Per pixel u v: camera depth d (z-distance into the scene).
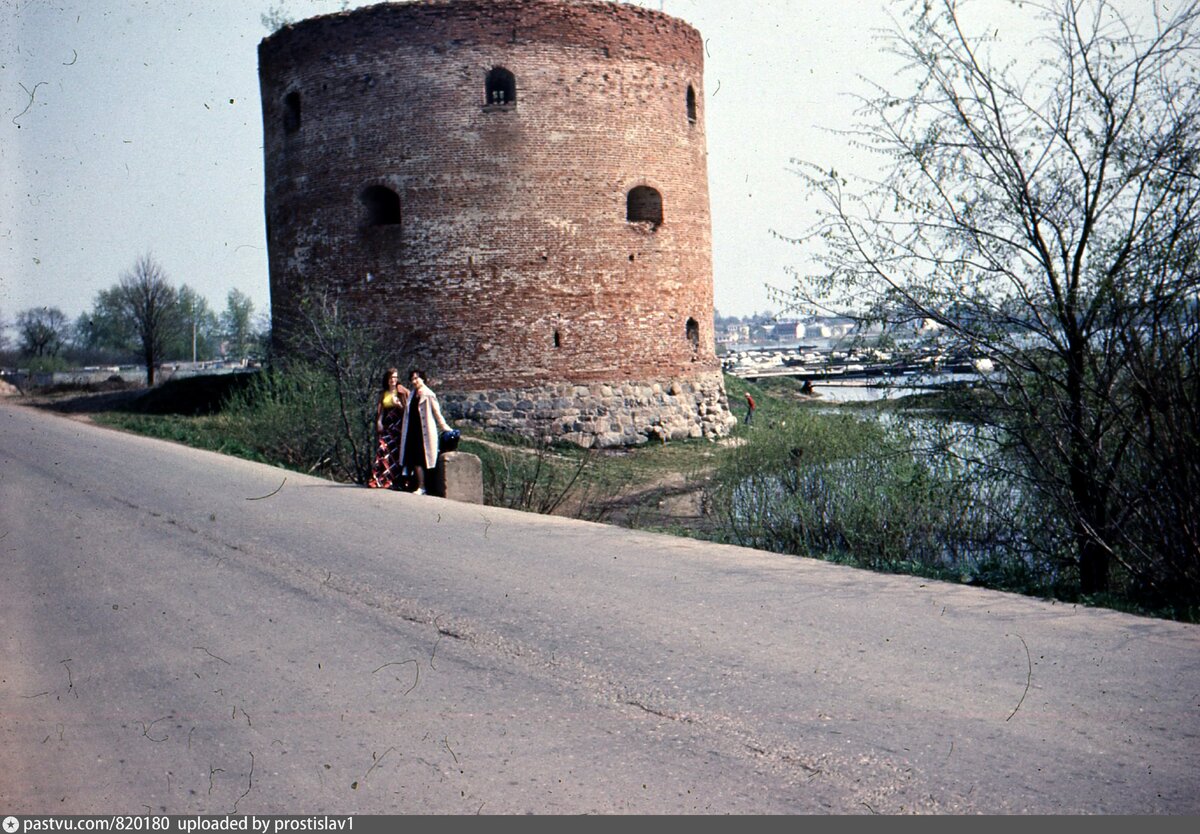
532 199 29.81
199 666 6.42
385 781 4.76
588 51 30.31
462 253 29.64
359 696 5.88
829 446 12.82
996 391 9.88
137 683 6.11
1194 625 7.12
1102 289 8.92
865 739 5.13
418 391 14.86
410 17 29.61
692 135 33.09
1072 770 4.75
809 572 8.86
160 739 5.27
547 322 30.00
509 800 4.55
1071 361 9.39
